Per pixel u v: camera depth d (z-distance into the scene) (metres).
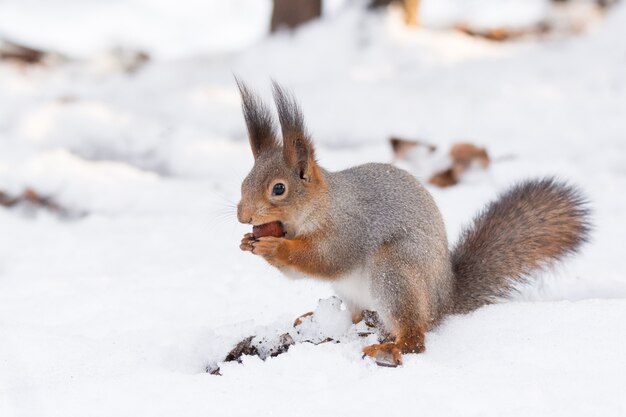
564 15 25.23
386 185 8.63
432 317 8.41
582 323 7.86
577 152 15.73
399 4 24.47
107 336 8.69
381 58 22.77
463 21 27.45
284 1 24.62
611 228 11.95
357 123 18.22
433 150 14.96
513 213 9.55
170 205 14.52
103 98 21.52
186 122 19.28
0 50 24.88
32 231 13.34
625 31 22.94
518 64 21.23
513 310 8.37
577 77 19.70
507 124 17.31
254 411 6.50
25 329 8.55
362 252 8.53
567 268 10.41
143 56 26.16
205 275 10.86
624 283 9.91
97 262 11.88
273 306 9.63
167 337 8.58
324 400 6.62
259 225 8.61
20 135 18.09
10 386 7.29
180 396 6.80
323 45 23.31
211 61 23.95
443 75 20.97
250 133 8.88
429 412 6.40
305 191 8.40
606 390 6.63
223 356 8.11
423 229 8.45
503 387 6.72
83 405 6.70
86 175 15.54
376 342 8.15
